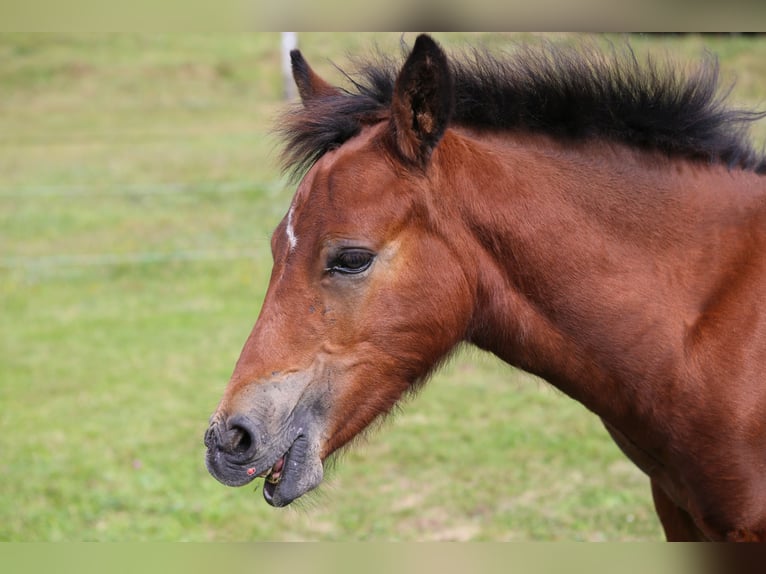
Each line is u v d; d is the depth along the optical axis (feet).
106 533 24.52
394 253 12.80
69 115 84.38
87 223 56.24
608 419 13.96
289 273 12.73
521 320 13.47
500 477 27.55
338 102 13.57
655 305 13.12
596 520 24.61
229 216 57.00
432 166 12.99
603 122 13.64
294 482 12.55
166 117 83.20
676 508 14.98
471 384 35.04
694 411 13.04
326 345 12.71
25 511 25.76
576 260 13.20
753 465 13.01
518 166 13.43
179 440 30.71
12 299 45.60
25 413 32.91
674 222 13.39
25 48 99.76
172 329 41.55
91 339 40.42
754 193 13.64
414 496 26.55
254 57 98.17
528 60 13.80
